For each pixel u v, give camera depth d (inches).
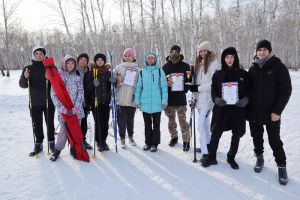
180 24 791.1
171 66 210.2
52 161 188.5
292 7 1109.7
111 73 201.0
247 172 169.2
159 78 203.3
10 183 157.0
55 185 154.7
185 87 207.9
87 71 211.3
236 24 600.7
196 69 194.4
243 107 167.0
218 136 175.2
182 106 209.0
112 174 168.7
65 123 186.4
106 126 211.3
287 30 1245.1
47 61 179.5
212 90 173.5
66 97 180.5
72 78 190.4
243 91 165.9
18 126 295.6
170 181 159.0
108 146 219.5
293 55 1357.0
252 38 1171.9
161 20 716.0
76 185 154.6
